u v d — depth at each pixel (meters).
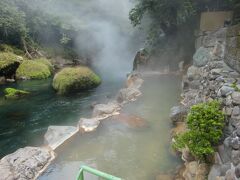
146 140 7.00
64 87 13.49
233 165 3.82
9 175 5.36
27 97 13.15
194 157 5.34
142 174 5.49
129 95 10.81
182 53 15.66
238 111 4.29
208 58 8.82
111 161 6.07
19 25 22.58
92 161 6.12
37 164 5.89
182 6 12.43
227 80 5.55
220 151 4.44
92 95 13.18
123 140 7.11
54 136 7.45
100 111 9.19
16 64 19.75
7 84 17.27
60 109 11.00
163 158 6.06
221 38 8.57
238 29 6.52
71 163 6.09
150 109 9.31
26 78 19.34
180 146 4.98
